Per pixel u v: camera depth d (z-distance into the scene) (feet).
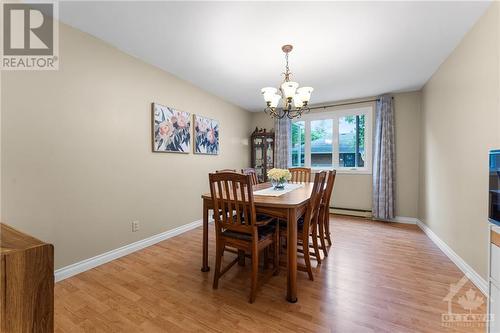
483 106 5.65
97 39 6.96
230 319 4.64
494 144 5.22
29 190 5.55
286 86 6.86
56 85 6.03
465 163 6.57
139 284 5.96
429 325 4.43
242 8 5.52
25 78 5.48
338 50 7.49
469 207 6.33
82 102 6.61
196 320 4.61
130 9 5.61
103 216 7.18
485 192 5.60
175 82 9.88
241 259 7.07
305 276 6.38
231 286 5.89
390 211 11.83
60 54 6.10
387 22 5.98
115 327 4.40
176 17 5.91
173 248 8.46
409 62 8.35
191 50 7.66
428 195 9.98
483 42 5.63
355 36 6.65
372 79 10.08
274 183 8.23
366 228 10.86
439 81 8.68
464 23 5.99
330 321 4.57
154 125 8.82
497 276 3.45
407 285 5.87
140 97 8.36
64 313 4.80
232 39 6.92
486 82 5.51
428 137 10.05
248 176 5.20
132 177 8.09
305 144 14.83
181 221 10.28
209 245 8.77
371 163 12.82
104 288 5.76
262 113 16.17
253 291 5.22
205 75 9.85
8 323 1.39
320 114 14.17
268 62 8.50
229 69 9.18
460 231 6.86
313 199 6.11
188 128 10.61
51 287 1.52
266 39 6.89
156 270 6.74
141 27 6.37
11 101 5.25
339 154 13.84
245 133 15.71
